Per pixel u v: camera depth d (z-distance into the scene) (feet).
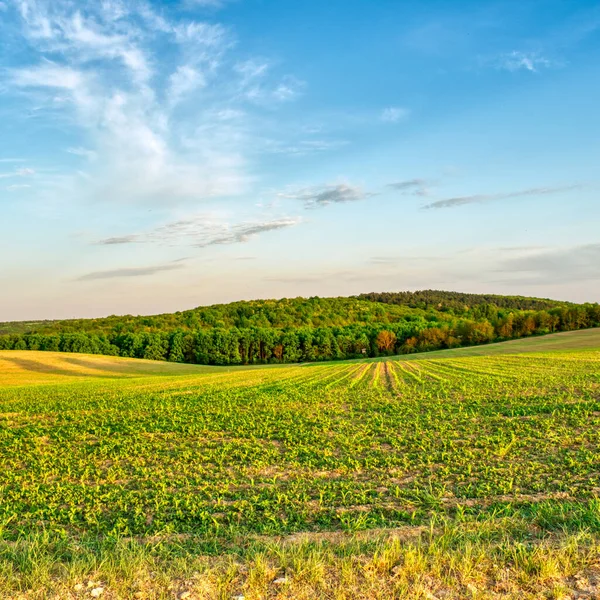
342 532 34.68
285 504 41.60
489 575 27.07
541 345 311.27
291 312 599.57
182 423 85.66
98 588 26.81
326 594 25.58
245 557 30.30
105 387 165.58
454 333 422.41
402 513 38.04
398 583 26.04
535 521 34.63
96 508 42.60
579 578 26.50
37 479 53.98
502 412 83.25
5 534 36.86
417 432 69.77
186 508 41.57
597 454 53.98
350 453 59.98
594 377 127.03
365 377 166.20
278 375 195.11
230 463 57.72
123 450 66.44
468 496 42.29
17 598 25.91
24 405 117.80
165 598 25.66
